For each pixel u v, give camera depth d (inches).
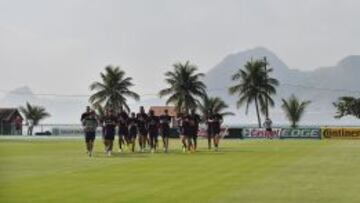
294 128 5989.2
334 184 1588.3
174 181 1664.6
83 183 1609.3
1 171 1894.7
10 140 5255.9
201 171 1951.3
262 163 2285.9
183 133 3068.4
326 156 2719.0
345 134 5915.4
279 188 1507.1
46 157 2591.0
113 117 2755.9
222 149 3368.6
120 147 3070.9
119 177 1761.8
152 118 2979.8
